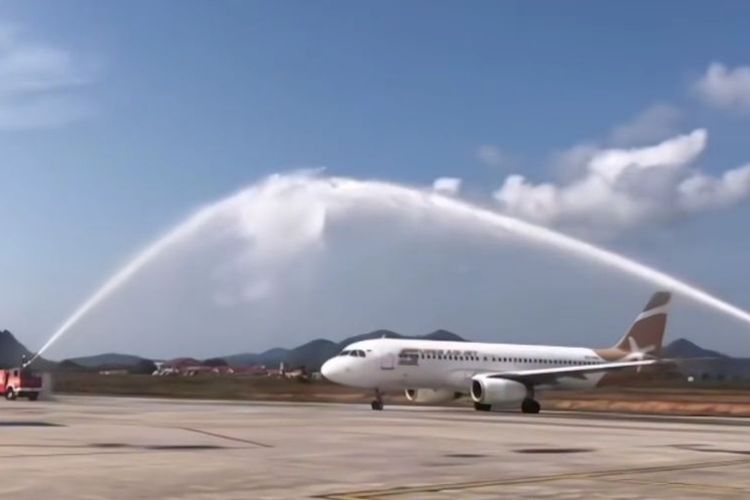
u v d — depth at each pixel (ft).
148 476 70.64
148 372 568.00
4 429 125.08
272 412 196.44
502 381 220.43
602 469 80.69
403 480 70.23
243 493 61.82
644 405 320.09
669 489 66.44
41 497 58.75
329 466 79.82
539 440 116.67
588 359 250.16
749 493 64.59
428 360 225.15
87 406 222.48
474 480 71.00
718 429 158.40
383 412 211.82
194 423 144.87
